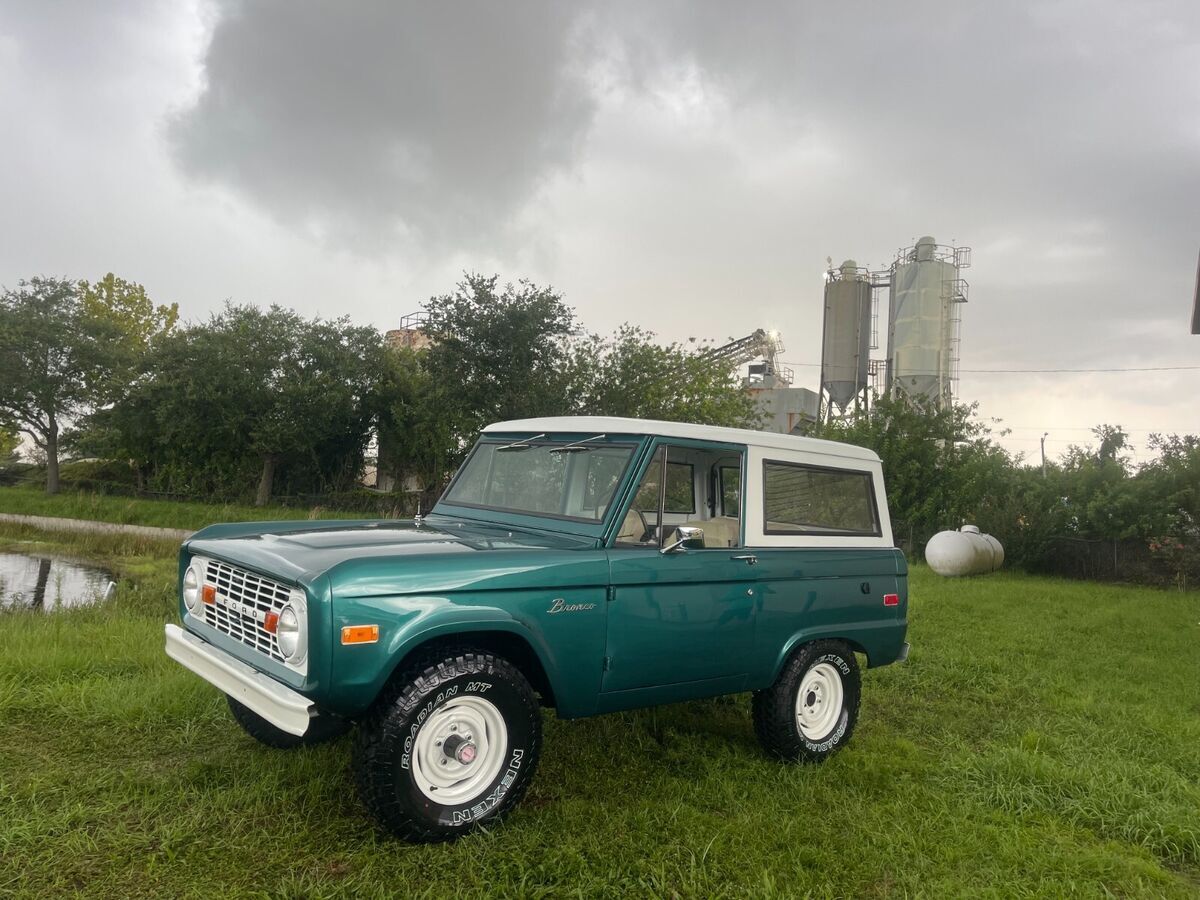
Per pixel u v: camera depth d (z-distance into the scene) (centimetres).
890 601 528
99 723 472
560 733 497
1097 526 1859
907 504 2138
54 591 1412
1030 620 1079
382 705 332
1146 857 388
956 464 2109
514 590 356
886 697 650
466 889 310
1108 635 994
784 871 345
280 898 295
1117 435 1980
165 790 382
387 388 3556
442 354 2736
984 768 480
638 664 399
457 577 342
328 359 3384
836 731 502
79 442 3550
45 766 406
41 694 514
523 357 2720
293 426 3275
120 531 2409
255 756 427
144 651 646
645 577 400
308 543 379
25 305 3588
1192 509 1781
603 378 2817
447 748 343
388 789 323
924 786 458
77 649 654
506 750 357
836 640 507
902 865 361
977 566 1691
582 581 377
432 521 492
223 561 381
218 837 339
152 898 292
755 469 471
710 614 426
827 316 4447
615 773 445
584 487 434
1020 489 2006
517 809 384
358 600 316
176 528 2827
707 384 2898
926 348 4147
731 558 438
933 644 868
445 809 339
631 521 414
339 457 3722
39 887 295
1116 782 463
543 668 364
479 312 2734
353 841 341
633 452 423
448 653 345
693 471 506
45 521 2806
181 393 3306
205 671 374
